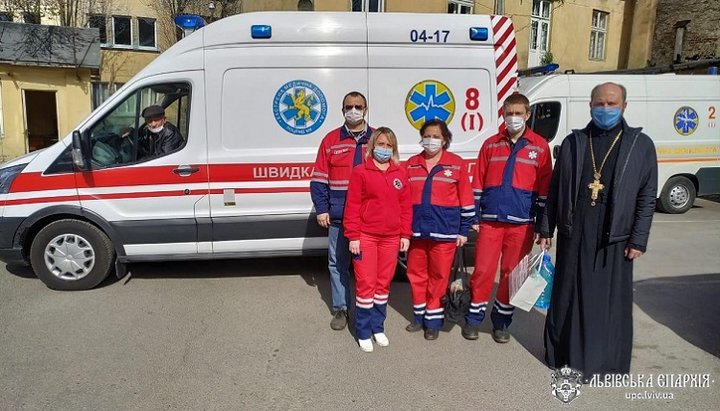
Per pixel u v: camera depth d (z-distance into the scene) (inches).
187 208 196.5
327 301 191.6
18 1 703.7
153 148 195.0
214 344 155.9
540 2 645.3
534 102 337.7
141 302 188.7
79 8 735.1
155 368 141.2
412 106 204.1
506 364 145.3
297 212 202.1
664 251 270.7
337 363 145.1
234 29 194.5
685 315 181.8
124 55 769.6
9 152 635.5
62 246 196.1
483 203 154.0
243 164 196.5
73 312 178.9
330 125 199.9
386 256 151.3
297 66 197.0
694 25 635.5
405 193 150.6
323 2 503.5
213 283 209.9
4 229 192.1
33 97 693.9
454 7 555.2
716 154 376.2
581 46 684.7
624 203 125.6
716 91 370.9
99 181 192.1
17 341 156.3
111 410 121.4
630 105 354.6
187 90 194.7
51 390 129.5
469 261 224.4
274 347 154.4
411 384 134.1
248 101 196.1
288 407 123.3
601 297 131.1
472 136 208.7
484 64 207.8
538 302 143.0
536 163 147.7
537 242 146.7
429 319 159.5
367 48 200.1
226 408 122.9
